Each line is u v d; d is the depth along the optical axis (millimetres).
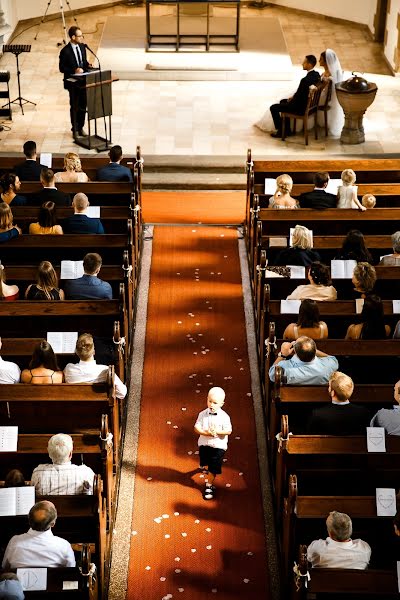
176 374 10117
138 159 12602
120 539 7863
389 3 20375
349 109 16031
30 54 21016
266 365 9016
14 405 7508
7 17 21391
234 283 12062
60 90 19016
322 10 23453
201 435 8336
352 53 21266
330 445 6973
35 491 6777
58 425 7660
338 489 6875
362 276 9016
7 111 17156
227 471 8695
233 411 9531
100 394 7508
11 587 5488
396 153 15984
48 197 11289
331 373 7887
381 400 7570
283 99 16672
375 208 11383
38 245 10305
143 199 14742
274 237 10695
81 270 9672
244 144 16391
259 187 12383
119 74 19516
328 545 6285
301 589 6195
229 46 20953
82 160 13109
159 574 7512
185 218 14047
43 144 16281
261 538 7914
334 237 10555
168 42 20953
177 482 8562
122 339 8625
